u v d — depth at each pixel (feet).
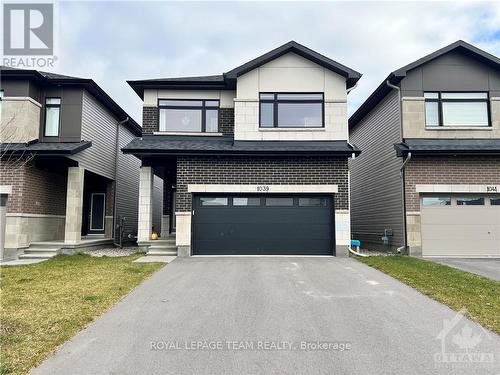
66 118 49.55
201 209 44.39
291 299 24.56
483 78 48.37
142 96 51.93
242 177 44.04
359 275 32.17
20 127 46.01
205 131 49.03
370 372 14.55
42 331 18.49
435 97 48.49
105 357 15.84
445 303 23.52
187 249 43.19
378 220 55.57
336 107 46.42
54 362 15.34
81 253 46.85
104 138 57.26
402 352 16.40
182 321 20.29
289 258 41.70
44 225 49.75
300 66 47.06
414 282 29.07
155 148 43.29
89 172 52.44
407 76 48.26
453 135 47.47
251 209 44.39
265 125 46.44
